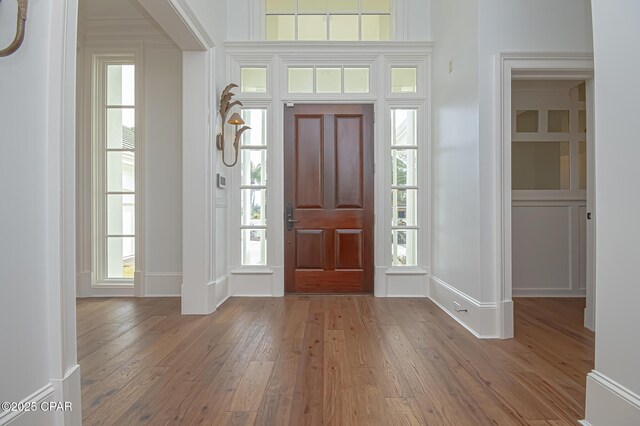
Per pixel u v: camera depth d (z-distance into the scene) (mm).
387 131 3844
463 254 2910
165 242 3828
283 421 1545
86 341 2498
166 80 3828
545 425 1524
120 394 1771
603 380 1447
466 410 1632
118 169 3986
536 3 2646
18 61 1224
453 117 3148
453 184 3139
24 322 1233
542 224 3828
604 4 1453
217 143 3404
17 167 1219
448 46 3287
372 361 2160
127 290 3848
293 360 2172
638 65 1309
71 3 1396
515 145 3893
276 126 3832
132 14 3727
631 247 1331
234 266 3859
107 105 3951
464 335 2631
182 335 2613
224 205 3656
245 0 3896
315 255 3895
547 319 3047
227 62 3803
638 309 1303
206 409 1639
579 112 3871
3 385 1158
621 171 1376
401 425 1520
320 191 3893
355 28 4020
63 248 1354
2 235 1163
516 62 2611
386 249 3830
